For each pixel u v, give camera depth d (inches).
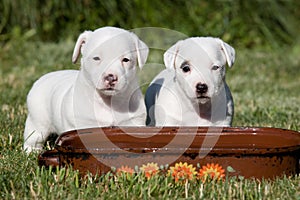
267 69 401.4
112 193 141.3
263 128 161.6
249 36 474.9
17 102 268.2
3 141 195.2
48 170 154.0
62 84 185.9
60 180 147.6
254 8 483.2
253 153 148.3
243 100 291.0
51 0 438.9
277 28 486.0
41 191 141.0
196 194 141.3
